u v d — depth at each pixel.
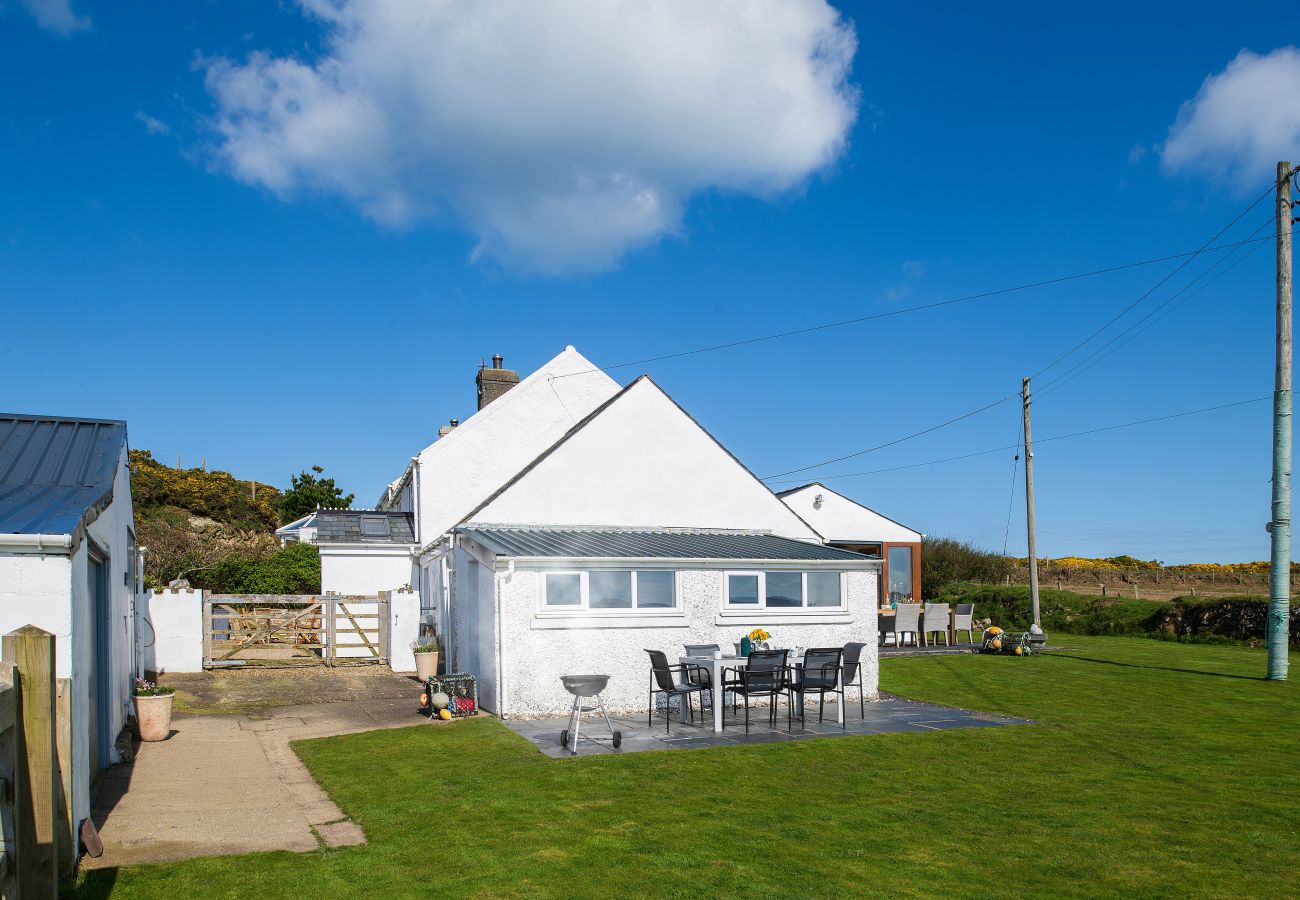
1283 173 18.39
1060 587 37.88
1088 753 11.32
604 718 12.76
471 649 16.50
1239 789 9.59
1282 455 18.38
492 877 6.81
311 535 32.84
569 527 17.78
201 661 19.64
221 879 6.75
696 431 19.09
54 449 10.02
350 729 13.06
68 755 6.77
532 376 25.48
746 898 6.44
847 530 27.30
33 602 6.95
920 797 9.19
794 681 13.84
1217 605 27.05
